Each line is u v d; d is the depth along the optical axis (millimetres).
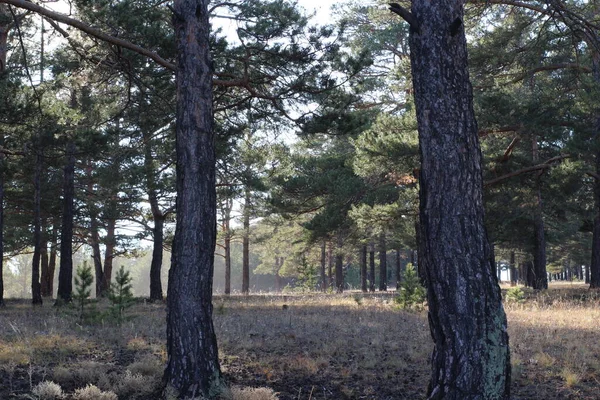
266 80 13203
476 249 5996
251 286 116875
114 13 11320
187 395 6977
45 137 15227
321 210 29766
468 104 6297
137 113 13922
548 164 21750
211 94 7809
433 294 6070
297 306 20031
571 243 54594
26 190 29891
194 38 7711
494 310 5906
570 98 19875
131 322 13953
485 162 21969
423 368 8922
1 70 15641
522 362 8984
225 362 9297
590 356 9289
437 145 6184
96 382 7871
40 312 18344
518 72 20984
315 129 13242
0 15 14570
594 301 19188
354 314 16422
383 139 20547
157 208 25047
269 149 19812
